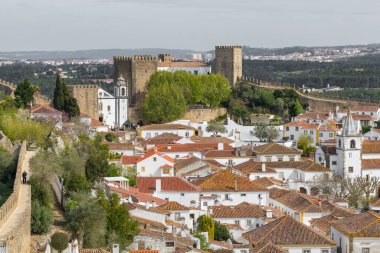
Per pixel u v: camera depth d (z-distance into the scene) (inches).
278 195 6968.5
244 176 7731.3
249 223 6181.1
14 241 3026.6
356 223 5201.8
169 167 7696.9
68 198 4697.3
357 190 7864.2
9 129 6067.9
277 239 4913.9
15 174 4586.6
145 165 7726.4
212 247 4931.1
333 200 7229.3
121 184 6186.0
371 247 5014.8
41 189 4394.7
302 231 4977.9
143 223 5108.3
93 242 4195.4
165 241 4633.4
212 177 7091.5
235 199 6929.1
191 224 5910.4
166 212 5757.9
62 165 5029.5
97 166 5915.4
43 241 3853.3
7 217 3265.3
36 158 4744.1
